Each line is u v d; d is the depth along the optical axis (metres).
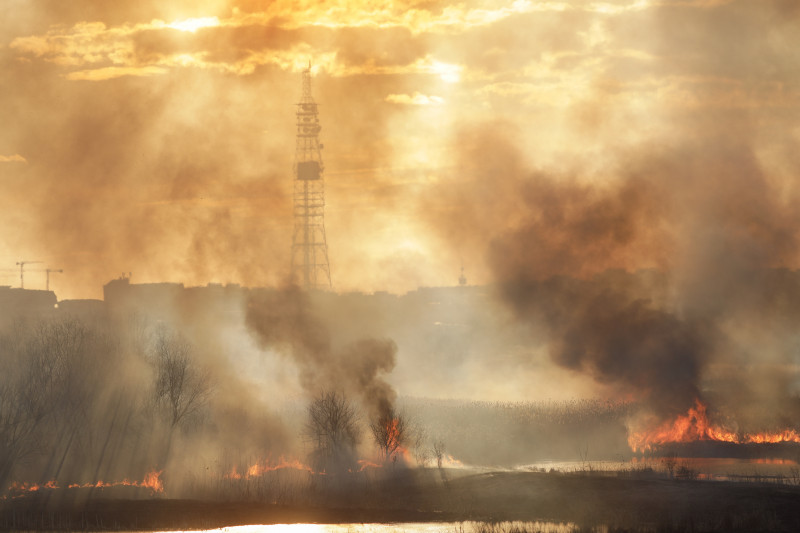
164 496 62.88
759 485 56.78
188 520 55.09
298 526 52.78
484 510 55.53
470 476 64.06
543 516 53.47
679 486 56.97
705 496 54.22
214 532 52.00
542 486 58.97
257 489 62.97
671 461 70.06
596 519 50.59
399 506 58.03
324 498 60.72
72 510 57.91
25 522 54.88
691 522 48.59
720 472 65.69
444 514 55.00
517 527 50.41
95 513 56.88
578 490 57.25
